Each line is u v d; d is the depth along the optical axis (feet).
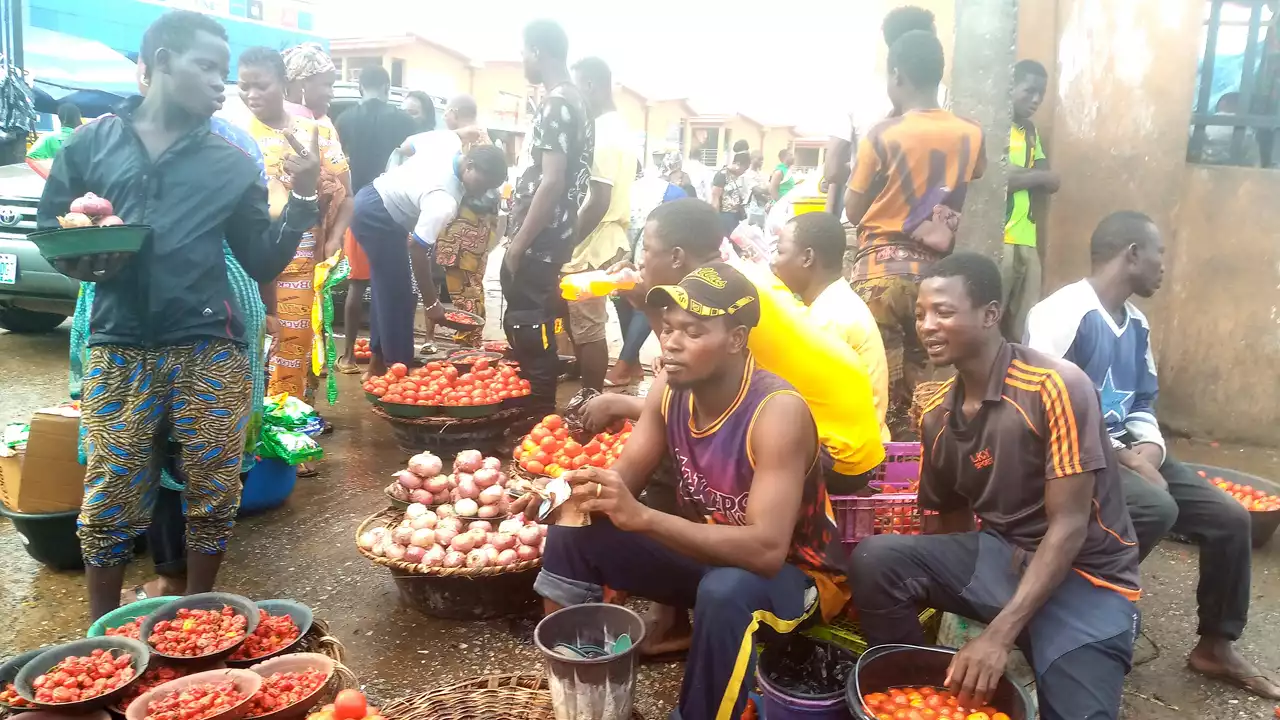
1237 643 11.21
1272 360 18.28
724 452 8.36
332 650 9.12
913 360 15.20
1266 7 17.92
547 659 7.82
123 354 9.57
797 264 11.16
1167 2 17.13
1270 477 16.66
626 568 8.93
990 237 13.20
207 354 9.95
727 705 7.86
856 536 10.50
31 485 11.74
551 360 17.62
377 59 85.15
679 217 10.05
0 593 11.60
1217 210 18.10
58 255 8.72
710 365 8.02
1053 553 7.78
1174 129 17.60
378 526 11.75
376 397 16.44
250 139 11.42
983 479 8.57
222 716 7.55
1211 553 10.16
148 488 10.21
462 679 10.04
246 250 10.46
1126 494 9.60
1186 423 18.97
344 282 27.63
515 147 84.02
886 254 14.01
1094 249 10.82
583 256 19.07
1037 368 8.11
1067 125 18.25
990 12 12.78
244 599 9.48
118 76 39.75
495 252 53.62
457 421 16.20
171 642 8.77
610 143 18.53
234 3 66.64
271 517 14.23
